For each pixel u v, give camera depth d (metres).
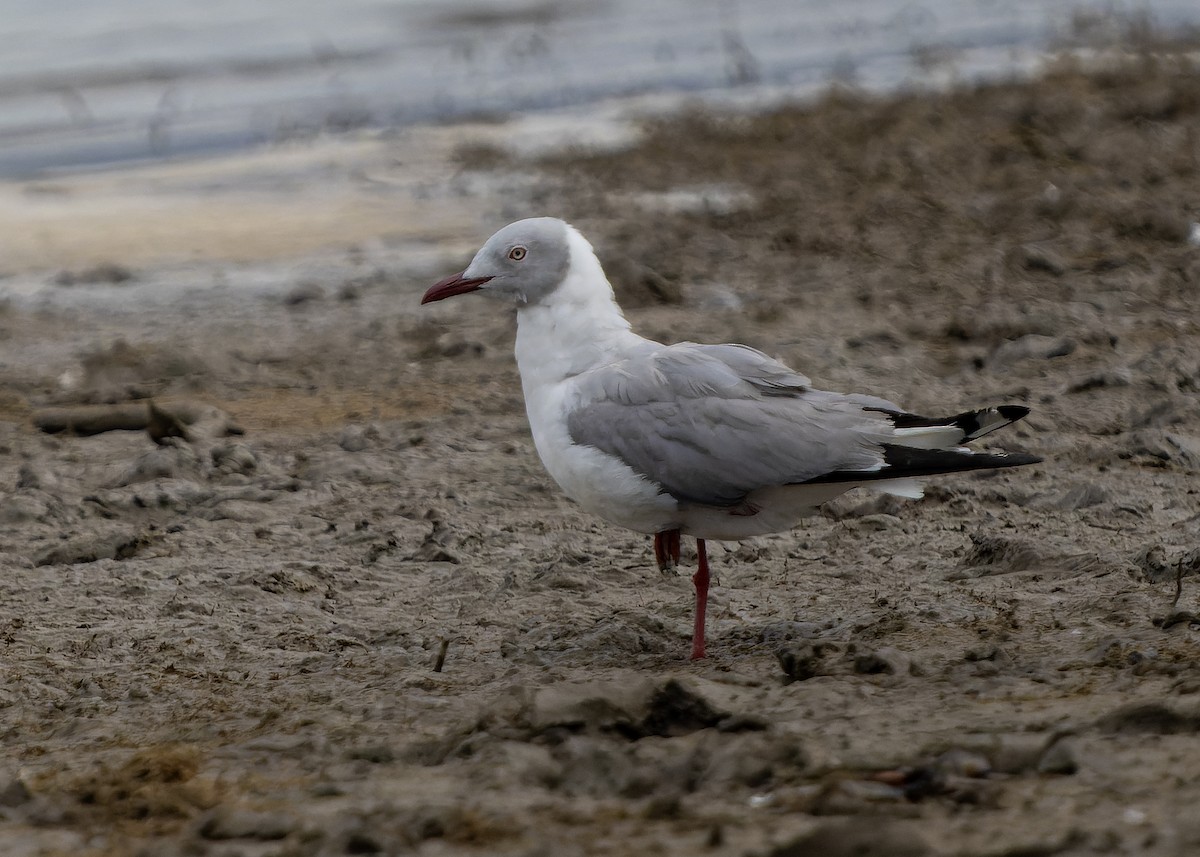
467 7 53.66
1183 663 8.94
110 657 11.10
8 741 9.62
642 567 12.48
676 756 7.99
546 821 7.21
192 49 46.62
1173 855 6.34
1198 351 17.55
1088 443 14.90
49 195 30.38
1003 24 45.53
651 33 48.25
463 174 30.73
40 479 15.48
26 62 45.00
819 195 27.09
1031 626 10.24
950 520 13.20
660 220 25.95
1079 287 20.66
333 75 42.97
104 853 7.29
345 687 10.16
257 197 29.72
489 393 17.91
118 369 19.41
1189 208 24.17
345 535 13.70
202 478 15.40
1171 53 37.41
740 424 10.12
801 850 6.56
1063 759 7.45
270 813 7.47
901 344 18.80
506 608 11.72
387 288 23.16
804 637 10.51
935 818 6.91
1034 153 28.70
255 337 20.94
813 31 46.94
